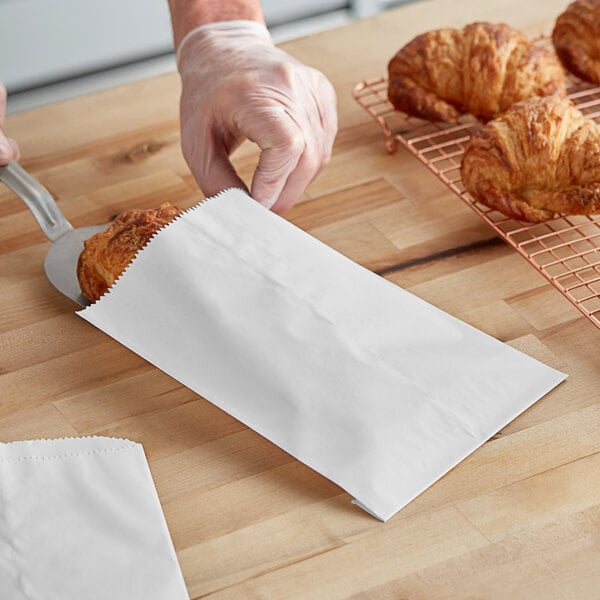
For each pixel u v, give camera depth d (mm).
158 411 1211
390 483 1133
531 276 1294
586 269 1284
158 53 1938
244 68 1375
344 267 1248
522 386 1187
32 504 1128
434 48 1424
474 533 1116
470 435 1157
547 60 1418
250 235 1262
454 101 1432
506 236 1302
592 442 1161
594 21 1453
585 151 1300
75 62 1896
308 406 1170
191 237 1254
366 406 1167
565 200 1297
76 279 1306
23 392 1233
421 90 1429
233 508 1145
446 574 1098
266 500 1147
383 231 1352
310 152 1346
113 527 1114
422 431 1156
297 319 1211
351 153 1438
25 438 1199
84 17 1870
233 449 1181
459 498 1134
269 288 1229
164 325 1226
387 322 1214
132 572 1093
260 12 1469
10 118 1514
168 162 1449
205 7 1443
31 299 1309
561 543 1106
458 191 1352
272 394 1180
